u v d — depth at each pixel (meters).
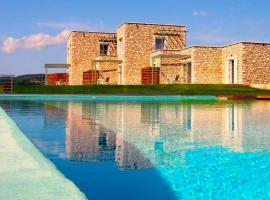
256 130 7.92
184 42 33.16
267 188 3.72
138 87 25.31
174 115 11.15
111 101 18.02
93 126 8.38
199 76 29.47
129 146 5.92
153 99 19.75
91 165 4.59
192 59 29.42
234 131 7.78
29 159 4.28
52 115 10.85
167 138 6.80
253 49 27.88
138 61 32.09
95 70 32.84
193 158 5.08
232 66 29.31
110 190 3.65
